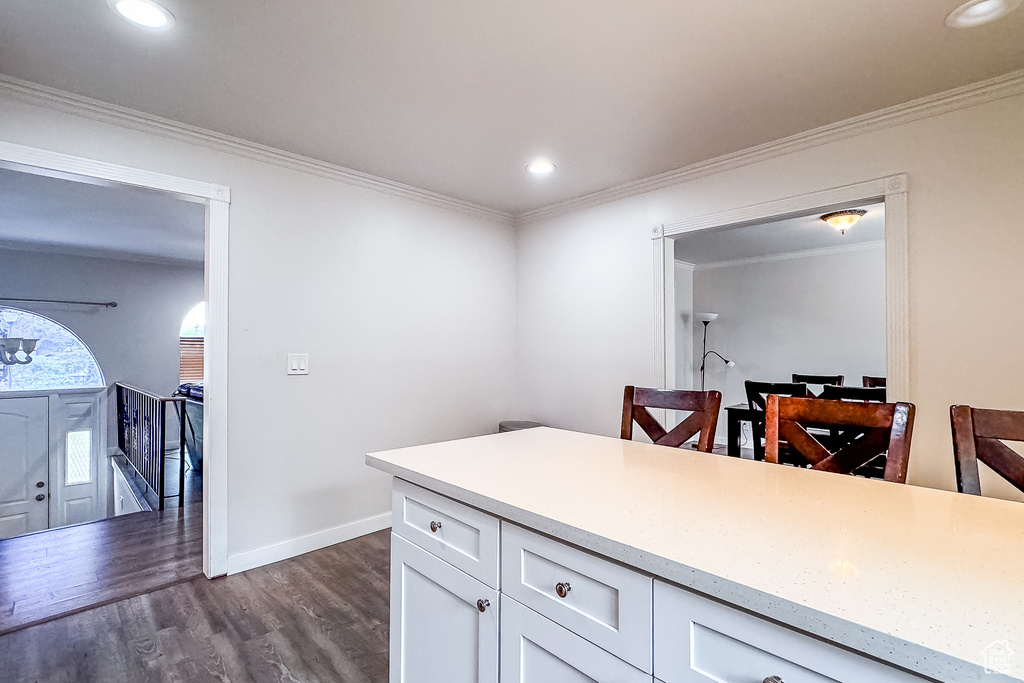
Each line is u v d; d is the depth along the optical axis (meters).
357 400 3.08
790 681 0.66
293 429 2.81
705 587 0.73
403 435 3.31
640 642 0.83
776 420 1.52
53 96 2.08
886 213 2.28
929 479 2.16
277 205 2.75
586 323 3.53
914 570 0.73
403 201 3.33
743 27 1.68
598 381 3.46
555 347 3.73
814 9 1.59
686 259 6.05
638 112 2.29
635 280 3.25
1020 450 1.91
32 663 1.84
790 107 2.24
